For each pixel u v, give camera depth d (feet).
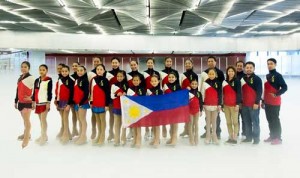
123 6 40.24
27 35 76.54
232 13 45.60
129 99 17.65
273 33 78.48
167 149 17.37
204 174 13.32
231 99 18.28
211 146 17.97
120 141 19.30
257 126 18.22
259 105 17.92
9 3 40.78
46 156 15.89
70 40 78.38
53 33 77.46
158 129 17.84
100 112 17.89
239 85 18.15
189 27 62.95
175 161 15.15
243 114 18.63
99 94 17.84
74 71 19.99
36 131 21.58
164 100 17.87
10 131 21.52
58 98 18.94
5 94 42.04
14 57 83.97
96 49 79.46
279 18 53.72
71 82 18.85
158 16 47.65
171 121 17.87
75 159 15.42
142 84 18.53
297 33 80.43
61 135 19.76
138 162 14.99
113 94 18.01
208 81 18.43
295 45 81.35
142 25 58.59
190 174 13.33
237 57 93.81
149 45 80.94
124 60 94.27
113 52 88.48
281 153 16.37
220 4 39.37
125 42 80.23
